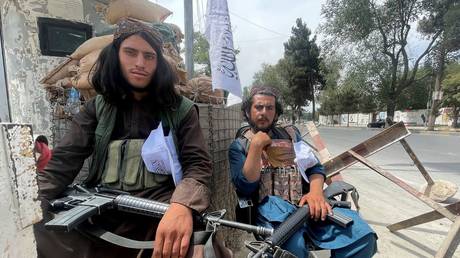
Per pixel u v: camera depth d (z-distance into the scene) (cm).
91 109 158
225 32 275
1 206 83
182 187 136
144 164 148
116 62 151
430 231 323
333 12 2342
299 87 4878
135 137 154
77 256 135
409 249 283
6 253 84
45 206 130
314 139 356
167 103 156
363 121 4888
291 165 218
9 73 351
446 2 2130
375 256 269
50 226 113
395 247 286
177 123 157
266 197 206
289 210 194
